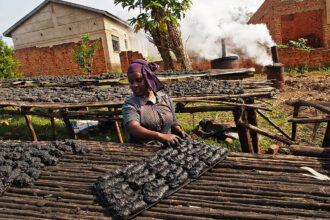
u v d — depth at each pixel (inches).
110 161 75.7
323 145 130.4
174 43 349.1
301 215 47.5
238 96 140.2
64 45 522.9
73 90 208.8
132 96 90.6
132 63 86.0
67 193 59.2
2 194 61.8
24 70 559.5
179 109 151.4
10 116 276.5
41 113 166.2
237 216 48.3
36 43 694.5
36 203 56.2
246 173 64.8
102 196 55.7
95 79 251.0
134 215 50.0
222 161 71.4
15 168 71.2
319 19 585.3
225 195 55.9
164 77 234.2
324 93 282.8
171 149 75.5
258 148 156.6
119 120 151.8
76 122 226.4
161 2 312.2
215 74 258.4
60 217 50.7
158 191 55.4
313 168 64.4
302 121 115.3
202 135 188.5
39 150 82.6
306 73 425.7
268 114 231.9
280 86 322.3
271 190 56.0
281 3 482.3
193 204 53.3
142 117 88.7
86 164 75.0
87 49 504.4
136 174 62.1
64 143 88.7
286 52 475.5
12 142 95.3
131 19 330.3
